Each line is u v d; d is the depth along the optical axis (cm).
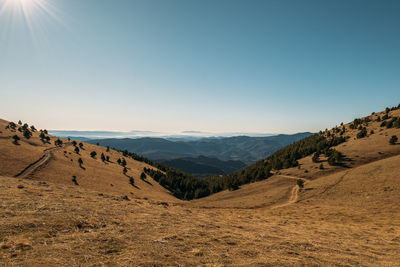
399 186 4825
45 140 15112
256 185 10488
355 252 1441
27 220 1177
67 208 1562
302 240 1645
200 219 2038
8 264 712
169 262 894
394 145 9594
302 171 10200
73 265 763
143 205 2380
